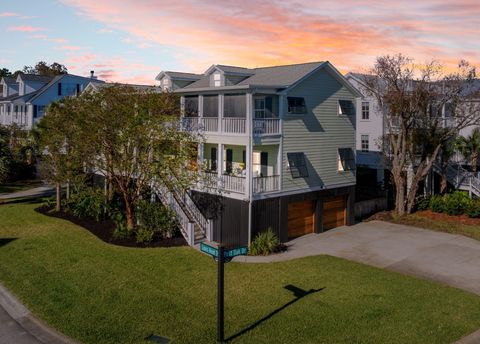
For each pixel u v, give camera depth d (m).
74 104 25.02
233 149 27.91
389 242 24.67
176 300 15.78
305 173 25.78
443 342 13.12
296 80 24.94
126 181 24.05
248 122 23.17
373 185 37.78
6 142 41.44
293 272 19.05
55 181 28.27
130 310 14.91
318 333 13.49
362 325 14.05
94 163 24.84
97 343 12.80
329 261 20.83
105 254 20.81
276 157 25.27
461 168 35.00
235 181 23.80
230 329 13.73
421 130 30.95
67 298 15.80
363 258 21.64
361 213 30.95
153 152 23.45
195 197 25.80
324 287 17.28
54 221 26.89
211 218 24.89
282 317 14.56
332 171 27.84
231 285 17.36
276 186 24.56
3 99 56.12
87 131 23.27
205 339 13.05
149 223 23.86
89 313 14.67
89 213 27.14
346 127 28.56
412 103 29.66
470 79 30.19
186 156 23.73
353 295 16.47
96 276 17.92
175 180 24.11
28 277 17.70
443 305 15.70
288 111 25.11
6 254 20.53
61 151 27.73
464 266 20.52
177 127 24.84
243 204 23.34
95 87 27.81
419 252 22.70
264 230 23.92
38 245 21.97
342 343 12.91
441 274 19.39
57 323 14.01
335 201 28.38
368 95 33.94
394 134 32.47
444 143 32.53
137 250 21.61
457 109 32.84
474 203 30.06
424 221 29.30
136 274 18.28
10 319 14.50
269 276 18.48
